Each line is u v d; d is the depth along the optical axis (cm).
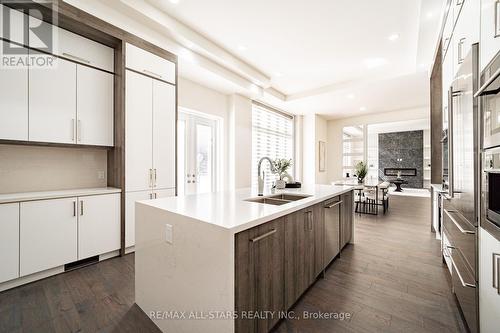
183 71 366
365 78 459
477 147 132
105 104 268
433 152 381
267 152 622
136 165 279
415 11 261
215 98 462
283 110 673
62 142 236
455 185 178
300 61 388
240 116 495
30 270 202
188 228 129
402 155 1060
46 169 250
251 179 523
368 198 533
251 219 123
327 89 512
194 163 445
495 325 110
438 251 281
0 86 201
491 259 114
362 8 257
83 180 275
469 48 151
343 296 185
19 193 228
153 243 155
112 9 241
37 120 220
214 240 115
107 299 180
